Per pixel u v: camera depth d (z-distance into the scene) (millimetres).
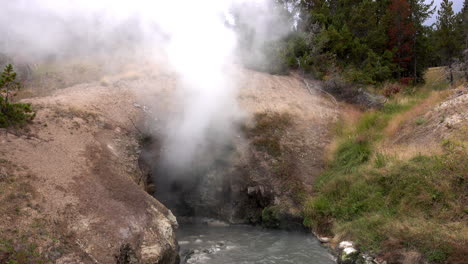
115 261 7430
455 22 26359
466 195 9211
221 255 10328
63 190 8297
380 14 25359
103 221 8078
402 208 9930
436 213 9258
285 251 10547
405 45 23547
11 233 6773
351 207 11242
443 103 13367
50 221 7414
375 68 20969
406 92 18969
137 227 8453
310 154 14484
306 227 12062
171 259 8875
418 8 24812
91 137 10789
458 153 10164
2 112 9617
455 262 7801
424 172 10328
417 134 12648
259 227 13195
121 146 11344
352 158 13289
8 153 8578
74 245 7242
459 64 21438
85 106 12188
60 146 9711
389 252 8852
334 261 9703
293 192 13102
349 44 21812
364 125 15195
